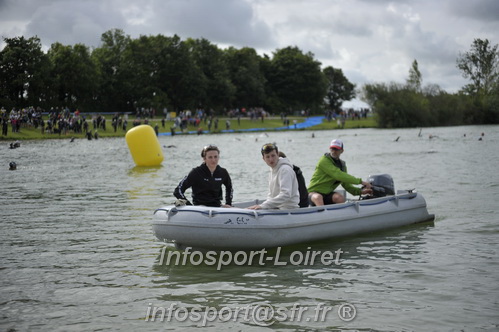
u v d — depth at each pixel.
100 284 7.09
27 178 20.81
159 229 8.48
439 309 5.99
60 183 19.06
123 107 96.31
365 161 25.61
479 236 9.45
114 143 46.66
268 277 7.32
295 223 8.58
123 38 98.12
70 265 8.01
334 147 9.85
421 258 8.09
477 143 38.34
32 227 10.89
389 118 82.50
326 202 10.06
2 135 49.38
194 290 6.81
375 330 5.46
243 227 8.12
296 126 85.81
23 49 77.75
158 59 98.38
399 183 16.97
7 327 5.68
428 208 12.28
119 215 12.21
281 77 127.75
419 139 46.31
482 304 6.11
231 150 37.78
